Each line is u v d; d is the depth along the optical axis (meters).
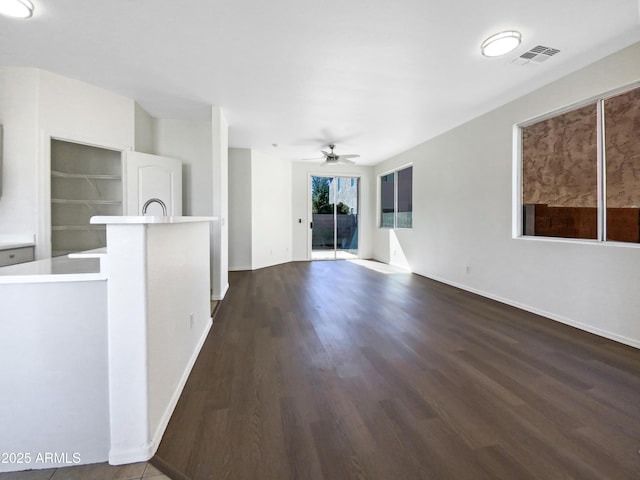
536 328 3.03
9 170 3.02
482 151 4.23
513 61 2.81
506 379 2.06
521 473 1.29
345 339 2.75
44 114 3.08
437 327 3.06
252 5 2.08
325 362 2.31
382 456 1.39
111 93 3.51
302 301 4.02
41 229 3.09
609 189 2.83
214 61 2.83
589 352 2.48
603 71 2.76
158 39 2.49
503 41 2.46
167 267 1.62
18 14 2.16
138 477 1.27
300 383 2.01
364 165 7.98
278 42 2.52
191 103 3.83
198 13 2.17
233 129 4.89
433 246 5.43
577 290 3.04
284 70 2.99
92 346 1.33
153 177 3.90
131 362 1.32
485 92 3.49
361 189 8.00
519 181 3.75
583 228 3.04
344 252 8.11
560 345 2.62
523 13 2.16
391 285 4.96
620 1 2.04
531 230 3.64
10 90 3.00
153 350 1.42
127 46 2.60
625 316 2.64
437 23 2.27
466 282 4.60
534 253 3.49
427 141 5.54
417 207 5.93
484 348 2.56
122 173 3.67
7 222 3.03
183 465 1.33
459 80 3.19
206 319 2.87
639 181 2.63
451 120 4.47
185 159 4.43
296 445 1.46
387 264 7.16
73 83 3.24
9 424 1.32
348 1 2.05
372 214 8.08
